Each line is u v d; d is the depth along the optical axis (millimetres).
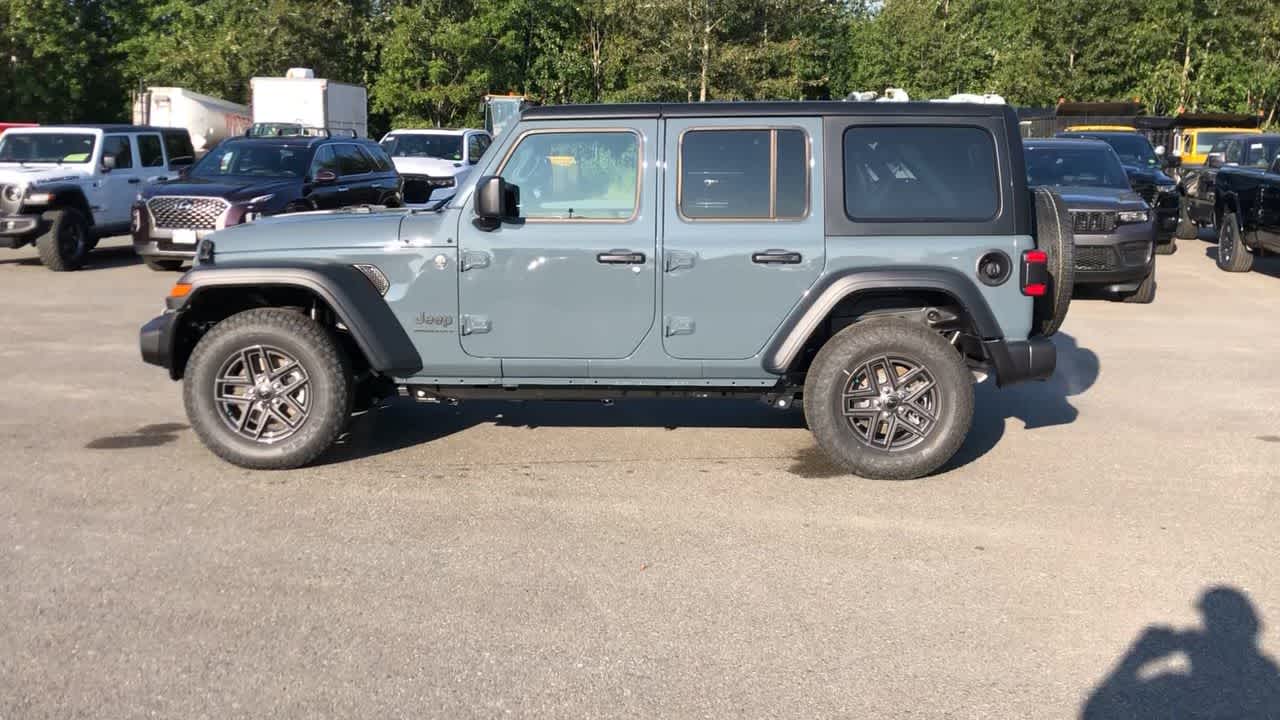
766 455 6641
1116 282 12852
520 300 6156
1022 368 6090
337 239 6191
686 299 6098
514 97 27781
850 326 6082
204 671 3863
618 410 7746
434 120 42031
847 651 4070
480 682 3814
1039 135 29562
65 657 3953
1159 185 18625
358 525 5344
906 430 6145
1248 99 41094
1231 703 3730
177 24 46500
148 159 17781
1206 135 25625
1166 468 6445
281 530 5266
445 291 6172
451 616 4332
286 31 43000
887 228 6027
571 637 4160
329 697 3701
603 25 43000
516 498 5785
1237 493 5984
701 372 6195
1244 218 15688
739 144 6074
